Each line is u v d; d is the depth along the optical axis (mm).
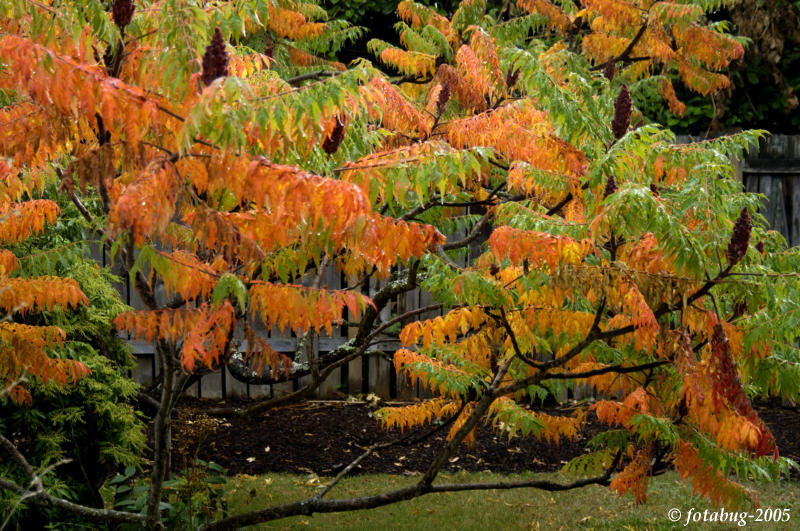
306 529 5539
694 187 3066
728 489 3621
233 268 2717
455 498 6148
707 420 3078
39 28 2338
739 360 3502
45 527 4609
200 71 2270
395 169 2584
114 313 5305
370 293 8477
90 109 2084
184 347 2379
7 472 4547
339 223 2162
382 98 2455
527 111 3678
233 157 2154
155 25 2602
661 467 3855
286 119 2197
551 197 3848
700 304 3160
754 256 3314
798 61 9945
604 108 4293
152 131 2428
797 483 6410
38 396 4789
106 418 5078
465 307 3582
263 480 6512
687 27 6203
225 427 7703
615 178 3201
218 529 3639
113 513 3562
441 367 3666
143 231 2064
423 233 2436
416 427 7887
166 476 4934
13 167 2902
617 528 5539
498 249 2850
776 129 10391
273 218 2363
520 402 8523
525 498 6152
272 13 5035
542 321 3510
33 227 3359
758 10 9250
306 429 7766
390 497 3609
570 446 7344
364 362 9133
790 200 8805
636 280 2867
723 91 9453
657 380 3832
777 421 7910
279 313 2561
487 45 4344
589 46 6816
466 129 3637
